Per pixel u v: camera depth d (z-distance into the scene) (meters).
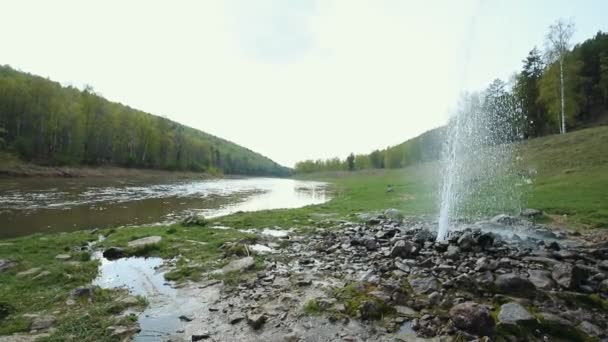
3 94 66.50
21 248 11.55
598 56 70.31
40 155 65.69
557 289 7.71
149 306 7.32
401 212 22.25
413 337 5.97
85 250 11.80
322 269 9.84
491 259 9.78
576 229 15.43
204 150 146.75
